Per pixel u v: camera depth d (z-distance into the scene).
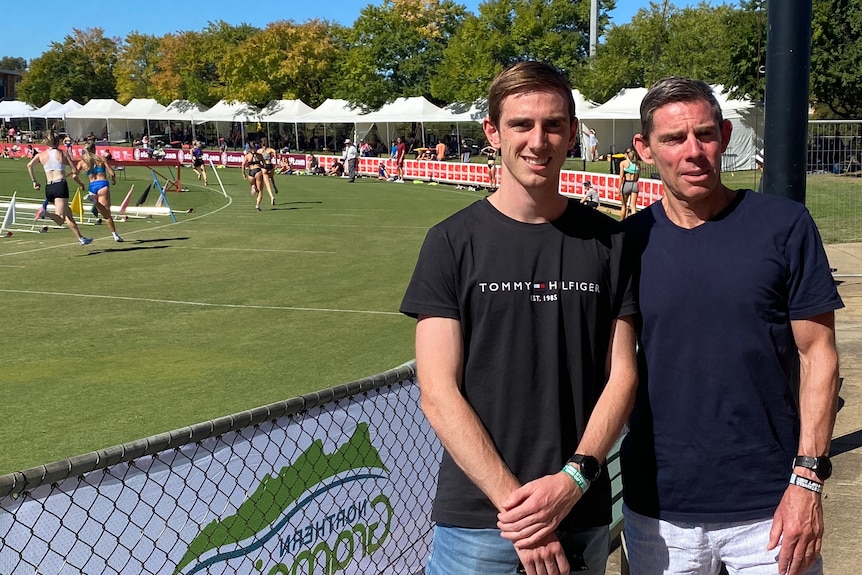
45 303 10.66
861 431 5.44
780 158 3.83
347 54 66.31
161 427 6.04
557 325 2.18
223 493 2.59
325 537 3.00
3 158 58.38
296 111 57.06
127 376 7.38
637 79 51.56
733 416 2.45
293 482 2.83
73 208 20.02
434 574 2.34
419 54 65.94
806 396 2.44
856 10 29.84
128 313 10.09
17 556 2.12
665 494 2.54
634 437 2.60
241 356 8.07
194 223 20.33
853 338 8.02
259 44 66.56
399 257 14.63
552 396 2.18
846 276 11.38
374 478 3.20
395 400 3.27
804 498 2.37
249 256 14.76
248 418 2.62
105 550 2.30
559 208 2.26
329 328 9.26
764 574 2.48
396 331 9.10
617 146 44.94
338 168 43.34
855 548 3.94
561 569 2.12
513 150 2.17
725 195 2.55
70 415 6.30
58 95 96.81
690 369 2.47
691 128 2.42
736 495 2.47
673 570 2.56
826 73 30.28
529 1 57.72
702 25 49.31
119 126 74.56
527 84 2.16
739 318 2.42
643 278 2.52
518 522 2.08
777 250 2.43
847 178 13.51
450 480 2.30
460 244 2.21
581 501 2.26
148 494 2.39
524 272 2.19
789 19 3.70
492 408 2.20
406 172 39.44
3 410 6.43
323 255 14.89
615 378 2.30
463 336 2.22
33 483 2.12
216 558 2.59
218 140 69.12
